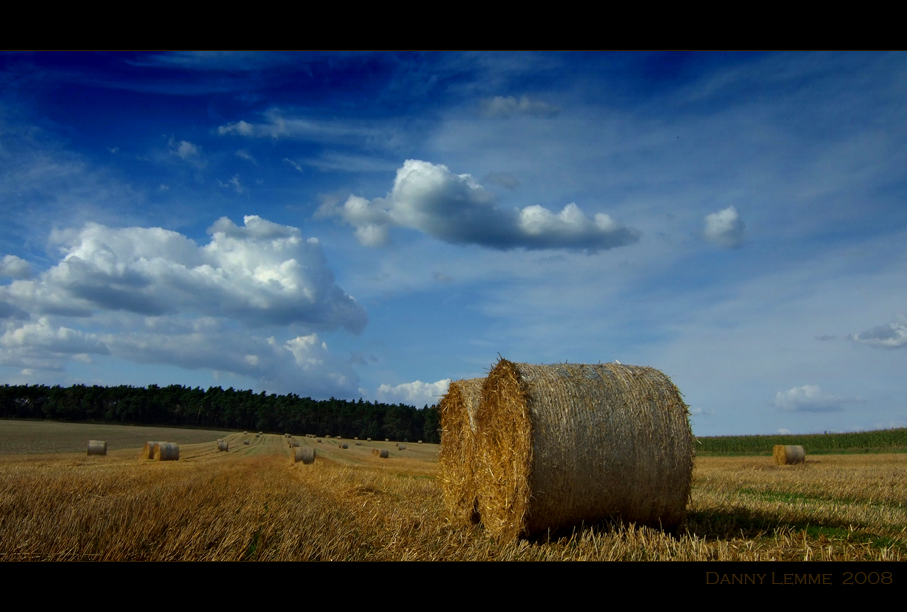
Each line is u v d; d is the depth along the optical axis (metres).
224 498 11.67
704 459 36.53
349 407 116.00
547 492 8.20
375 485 15.67
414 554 7.00
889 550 7.15
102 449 37.59
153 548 6.92
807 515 9.99
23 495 10.50
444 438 12.34
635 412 8.60
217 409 111.44
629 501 8.48
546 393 8.44
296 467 26.83
